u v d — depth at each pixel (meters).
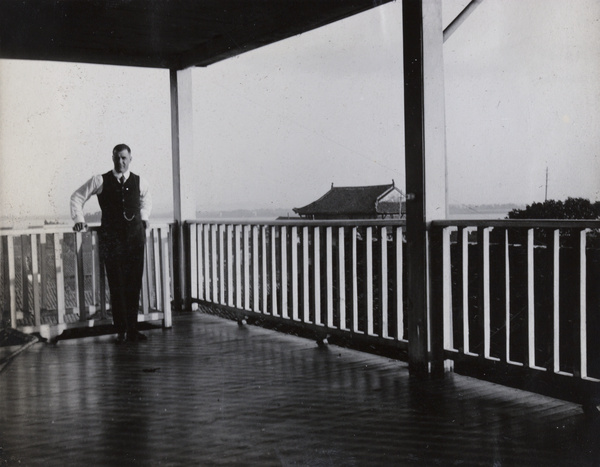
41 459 2.67
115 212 5.30
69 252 6.96
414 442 2.80
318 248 5.21
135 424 3.13
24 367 4.45
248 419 3.18
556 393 3.51
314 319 5.20
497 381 3.90
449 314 3.99
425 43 3.88
